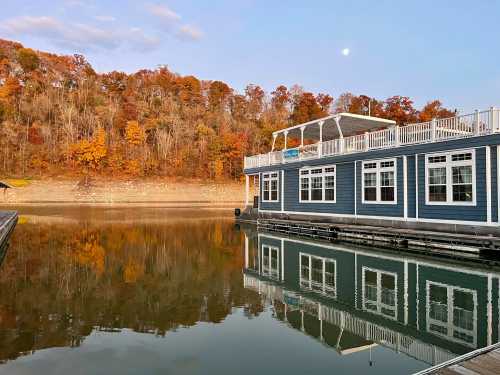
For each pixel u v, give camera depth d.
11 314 7.24
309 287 9.50
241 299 8.43
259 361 5.29
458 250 12.89
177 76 86.50
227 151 64.19
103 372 4.91
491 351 4.55
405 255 13.50
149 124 66.50
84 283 9.70
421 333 6.36
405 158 15.79
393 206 16.33
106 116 65.69
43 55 75.62
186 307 7.80
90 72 78.12
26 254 13.90
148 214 33.56
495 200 12.65
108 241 17.31
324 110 80.31
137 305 7.89
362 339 6.14
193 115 74.62
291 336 6.28
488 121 12.79
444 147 14.05
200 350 5.66
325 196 20.16
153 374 4.86
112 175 57.78
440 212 14.38
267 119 80.12
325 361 5.31
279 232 21.27
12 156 56.28
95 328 6.55
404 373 4.92
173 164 62.97
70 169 57.56
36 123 61.44
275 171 24.39
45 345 5.80
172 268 11.75
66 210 37.34
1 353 5.50
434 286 9.31
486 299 8.13
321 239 18.23
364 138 17.62
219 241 17.67
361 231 16.38
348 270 11.37
